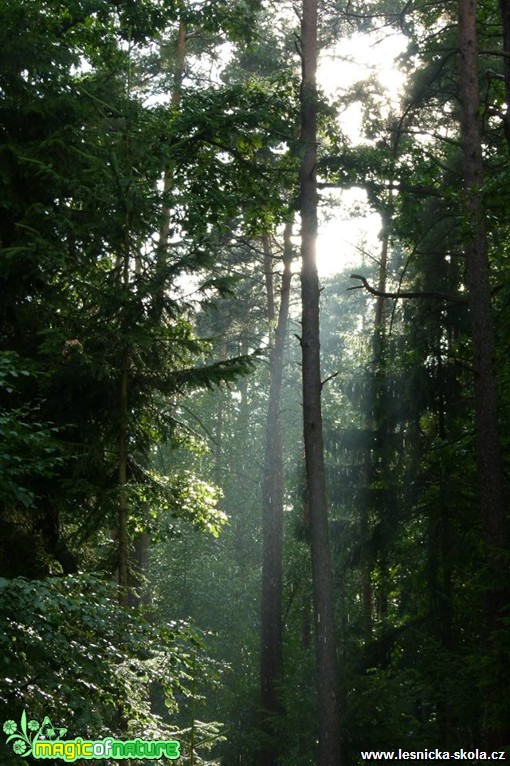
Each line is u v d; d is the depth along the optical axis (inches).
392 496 820.0
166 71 826.2
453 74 680.4
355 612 861.2
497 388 601.6
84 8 575.2
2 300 494.9
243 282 1037.2
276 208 674.8
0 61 504.7
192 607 1019.9
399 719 620.4
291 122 640.4
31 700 292.2
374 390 834.2
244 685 902.4
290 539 1080.8
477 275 570.9
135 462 526.6
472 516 770.2
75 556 517.7
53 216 464.1
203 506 530.0
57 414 464.8
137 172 484.4
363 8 676.1
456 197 575.2
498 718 456.4
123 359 463.2
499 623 516.4
